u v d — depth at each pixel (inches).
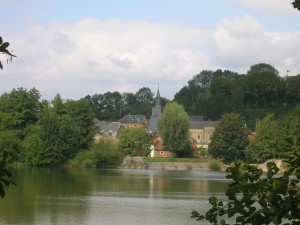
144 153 6176.2
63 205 2247.8
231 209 332.5
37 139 5177.2
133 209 2162.9
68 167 5315.0
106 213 2038.6
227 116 5871.1
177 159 5836.6
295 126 5017.2
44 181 3486.7
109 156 5502.0
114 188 3107.8
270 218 322.0
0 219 1830.7
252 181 337.4
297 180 330.6
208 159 5871.1
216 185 3425.2
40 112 5526.6
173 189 3105.3
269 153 5226.4
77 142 5408.5
